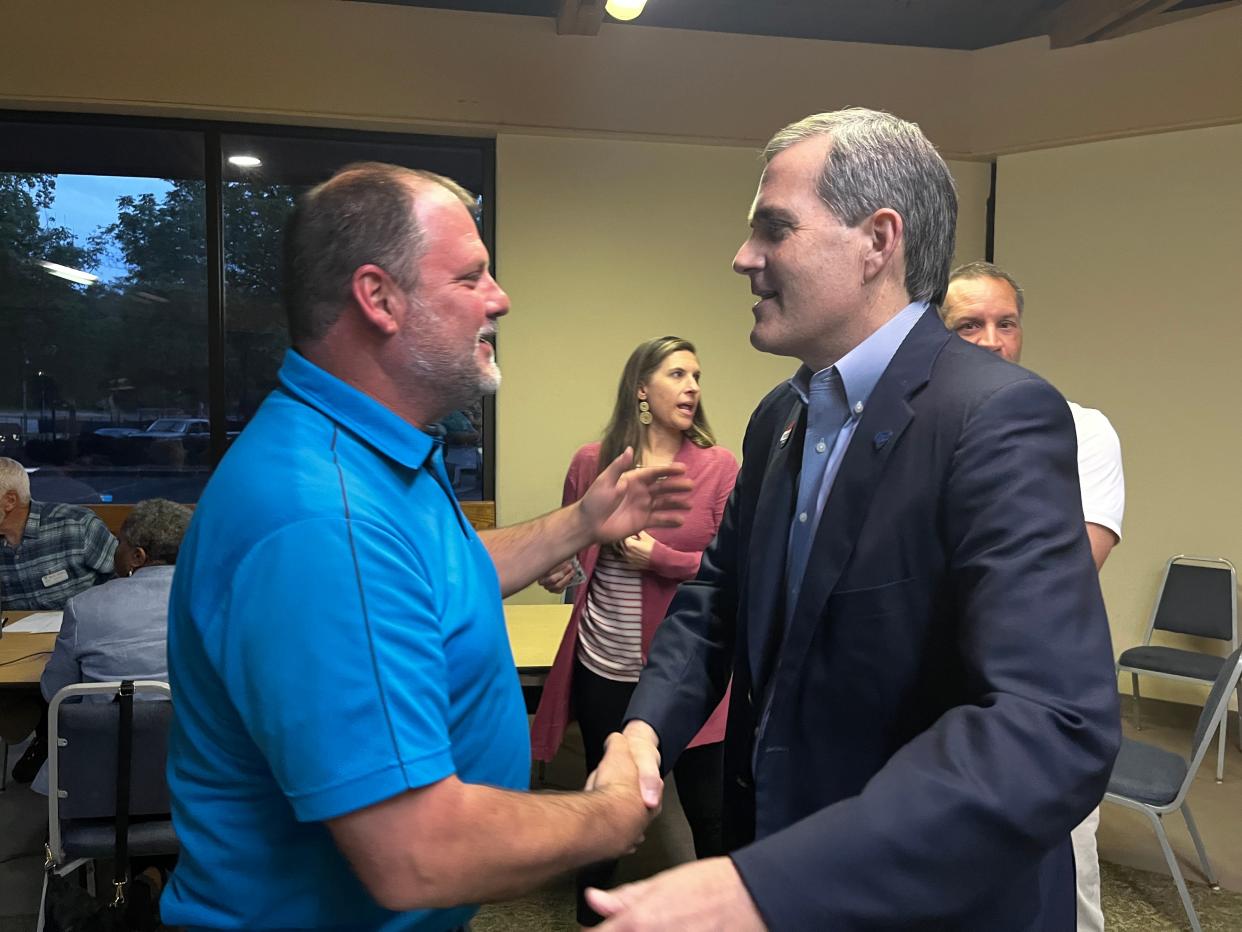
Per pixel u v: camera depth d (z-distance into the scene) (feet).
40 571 9.68
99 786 5.69
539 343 12.73
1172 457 12.24
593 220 12.69
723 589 3.64
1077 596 2.07
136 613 6.17
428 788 2.22
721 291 13.10
